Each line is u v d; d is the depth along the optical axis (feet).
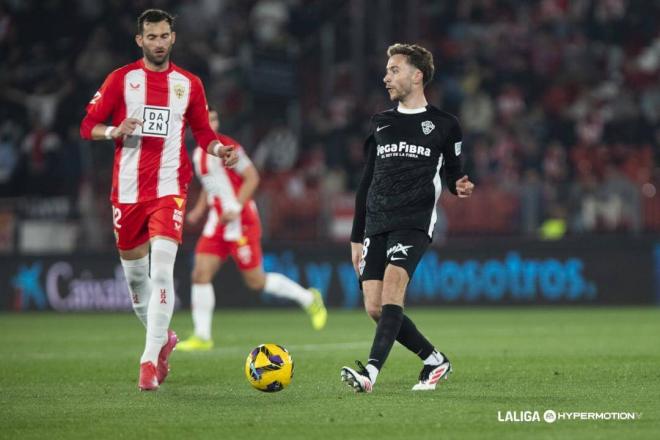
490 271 231.91
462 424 66.33
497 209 232.32
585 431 63.46
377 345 80.74
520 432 63.26
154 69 89.45
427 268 235.81
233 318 209.97
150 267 88.84
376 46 301.84
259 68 286.25
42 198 262.06
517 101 281.54
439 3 312.29
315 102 301.43
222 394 83.97
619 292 226.79
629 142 274.77
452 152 84.64
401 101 85.35
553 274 229.25
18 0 314.55
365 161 86.79
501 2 310.65
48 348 139.13
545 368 100.78
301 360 113.70
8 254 249.96
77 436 64.13
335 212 238.07
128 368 108.78
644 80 287.48
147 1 309.63
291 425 66.85
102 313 239.71
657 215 225.97
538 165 260.83
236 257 143.84
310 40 309.63
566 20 303.48
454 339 143.13
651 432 62.85
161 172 89.10
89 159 277.85
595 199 228.43
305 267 238.89
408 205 82.89
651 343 132.26
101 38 305.32
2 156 288.30
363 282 84.53
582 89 287.69
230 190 139.23
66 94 296.92
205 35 305.73
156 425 67.72
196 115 91.50
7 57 310.04
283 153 278.67
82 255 245.04
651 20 304.30
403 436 62.28
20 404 79.36
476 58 296.10
